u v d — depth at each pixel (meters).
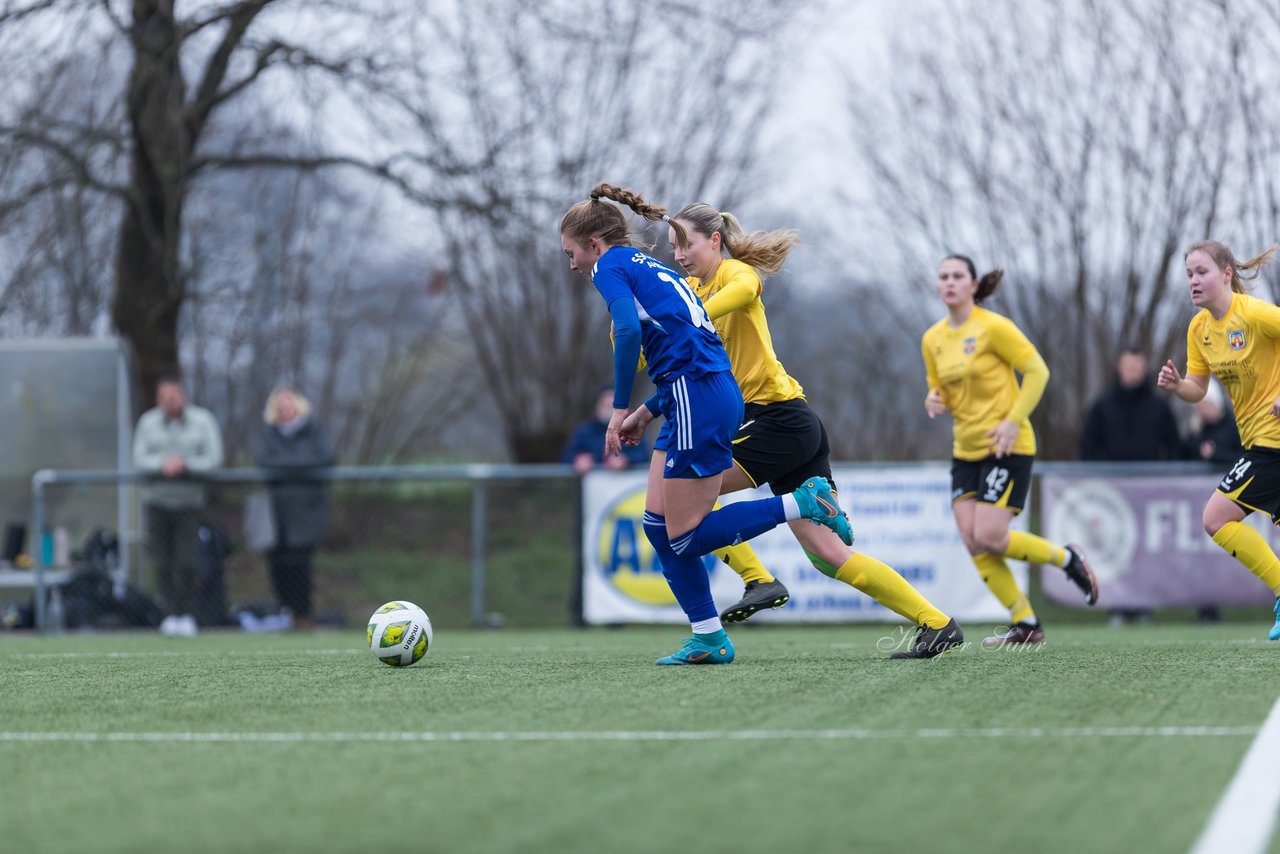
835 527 21.92
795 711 16.78
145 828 11.31
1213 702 17.20
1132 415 45.09
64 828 11.40
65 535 48.50
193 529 46.44
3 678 23.31
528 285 82.19
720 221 23.12
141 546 49.75
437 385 97.94
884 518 43.09
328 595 58.38
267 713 17.61
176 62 58.81
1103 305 69.19
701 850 10.24
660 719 16.34
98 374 55.66
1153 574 43.69
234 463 95.62
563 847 10.38
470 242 76.44
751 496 42.94
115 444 55.59
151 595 46.44
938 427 94.00
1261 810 11.38
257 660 27.28
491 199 60.59
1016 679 19.84
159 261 62.16
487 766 13.57
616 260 21.31
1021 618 29.19
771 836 10.62
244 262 90.88
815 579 43.12
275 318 93.31
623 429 22.52
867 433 94.25
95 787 13.05
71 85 62.12
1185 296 66.81
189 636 42.72
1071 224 68.38
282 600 46.81
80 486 49.88
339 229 94.62
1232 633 36.47
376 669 23.67
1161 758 13.51
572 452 47.34
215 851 10.51
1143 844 10.34
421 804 11.93
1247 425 25.94
